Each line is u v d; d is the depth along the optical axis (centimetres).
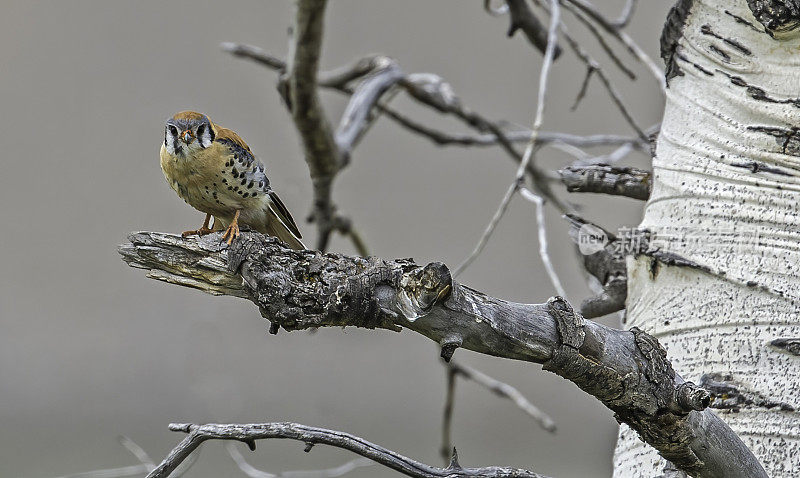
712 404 621
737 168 650
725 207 647
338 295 506
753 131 650
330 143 974
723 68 668
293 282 512
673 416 534
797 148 637
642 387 530
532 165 1187
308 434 520
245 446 1400
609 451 1496
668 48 705
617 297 779
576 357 520
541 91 882
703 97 675
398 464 525
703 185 658
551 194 1208
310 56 847
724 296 636
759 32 660
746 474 554
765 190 638
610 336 533
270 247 527
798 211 629
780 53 654
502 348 512
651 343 536
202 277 538
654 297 668
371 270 507
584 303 799
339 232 1173
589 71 1019
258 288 518
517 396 1020
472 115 1215
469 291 508
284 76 998
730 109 662
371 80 1151
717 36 675
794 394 605
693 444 543
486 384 1035
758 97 651
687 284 653
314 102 906
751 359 620
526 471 537
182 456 524
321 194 1058
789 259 624
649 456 635
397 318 506
